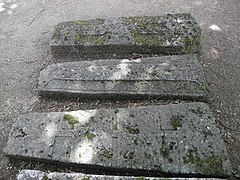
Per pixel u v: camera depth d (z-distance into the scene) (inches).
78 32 161.6
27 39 179.5
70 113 125.5
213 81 142.9
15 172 117.4
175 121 117.6
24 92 148.1
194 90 131.1
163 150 109.3
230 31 170.4
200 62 152.3
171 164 105.8
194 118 118.0
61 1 209.3
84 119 122.3
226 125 125.6
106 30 160.4
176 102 130.8
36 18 195.8
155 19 162.9
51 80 141.7
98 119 121.7
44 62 162.1
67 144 115.3
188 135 112.7
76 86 138.0
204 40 165.2
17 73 158.4
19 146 117.9
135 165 107.0
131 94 133.0
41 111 137.1
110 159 109.3
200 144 109.6
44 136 119.0
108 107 134.1
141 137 113.9
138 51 155.3
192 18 161.6
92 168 112.0
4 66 163.3
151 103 132.3
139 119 120.1
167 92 131.4
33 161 118.2
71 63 148.9
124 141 113.4
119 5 198.8
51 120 124.0
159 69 139.3
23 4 209.9
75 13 196.1
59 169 114.8
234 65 150.2
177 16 163.6
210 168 103.3
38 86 141.4
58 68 146.6
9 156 118.3
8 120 136.6
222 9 187.8
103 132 117.0
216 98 135.4
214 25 175.5
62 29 165.2
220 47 160.4
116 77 137.9
